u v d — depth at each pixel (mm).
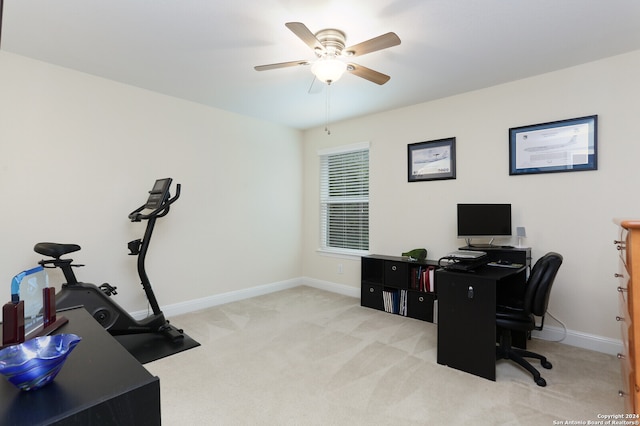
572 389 2158
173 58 2748
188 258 3818
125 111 3316
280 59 2760
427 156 3838
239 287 4336
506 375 2355
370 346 2846
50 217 2877
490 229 3191
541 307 2223
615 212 2707
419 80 3197
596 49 2582
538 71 2992
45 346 927
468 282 2396
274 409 1944
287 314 3711
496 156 3336
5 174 2668
